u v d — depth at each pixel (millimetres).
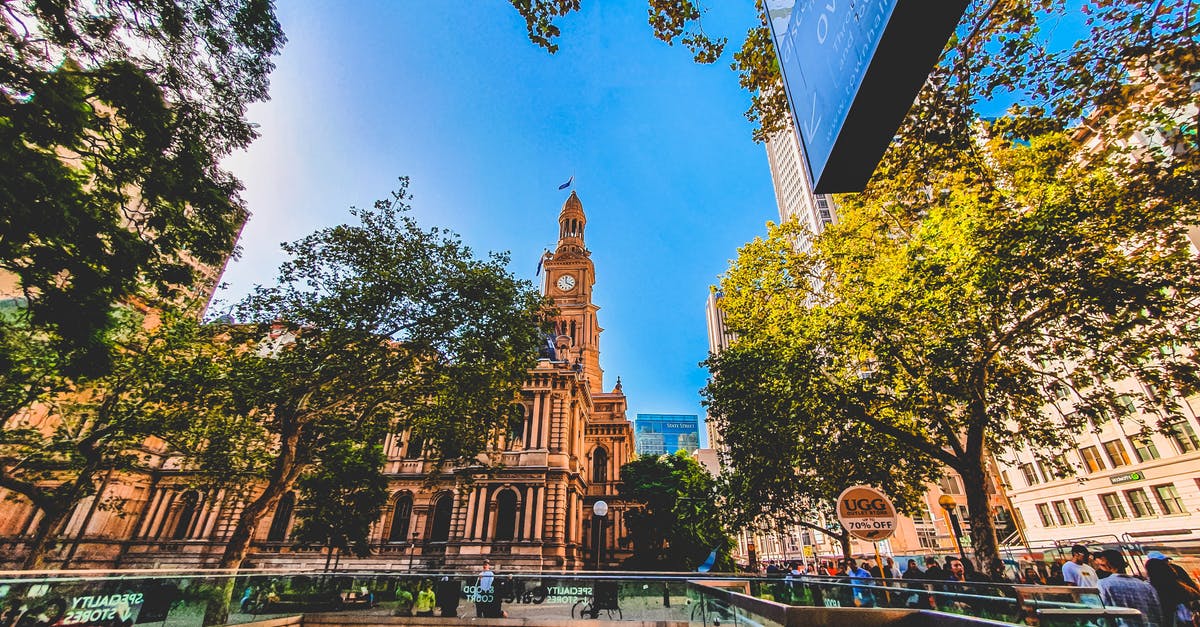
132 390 19766
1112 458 31781
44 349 15484
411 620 13688
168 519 35125
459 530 33625
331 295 17688
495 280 19203
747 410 16828
